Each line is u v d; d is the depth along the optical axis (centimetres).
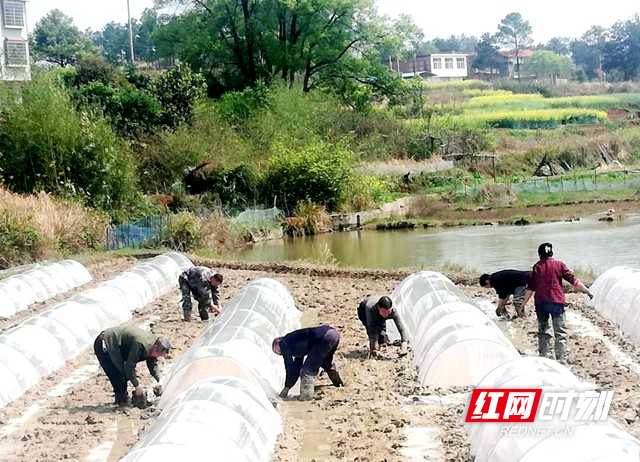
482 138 6031
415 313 1395
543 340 1215
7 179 3080
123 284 1814
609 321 1477
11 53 4919
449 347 1137
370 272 2203
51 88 3262
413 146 5675
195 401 866
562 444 718
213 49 5822
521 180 4972
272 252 3112
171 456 738
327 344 1119
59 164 3109
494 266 2389
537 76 13100
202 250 3016
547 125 7400
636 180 4800
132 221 3175
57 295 2023
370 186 4347
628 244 2706
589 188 4728
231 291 2012
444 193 4628
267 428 905
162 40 6197
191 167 4094
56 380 1269
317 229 3806
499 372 937
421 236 3372
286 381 1125
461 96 9262
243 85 5956
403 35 6225
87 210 2938
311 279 2175
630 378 1118
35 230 2503
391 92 6309
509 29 15988
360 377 1198
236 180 4084
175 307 1812
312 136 4819
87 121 3203
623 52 13300
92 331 1495
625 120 7650
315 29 5925
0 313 1762
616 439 705
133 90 4594
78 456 927
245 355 1122
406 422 988
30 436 998
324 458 889
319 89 5891
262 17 5856
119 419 1048
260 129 4781
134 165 3588
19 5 5000
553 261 1213
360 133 5628
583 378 1128
